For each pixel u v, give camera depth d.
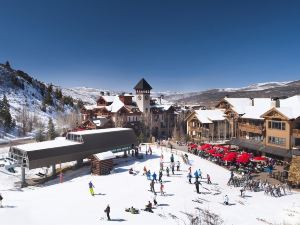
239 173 55.59
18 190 45.34
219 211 36.66
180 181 49.34
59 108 160.25
